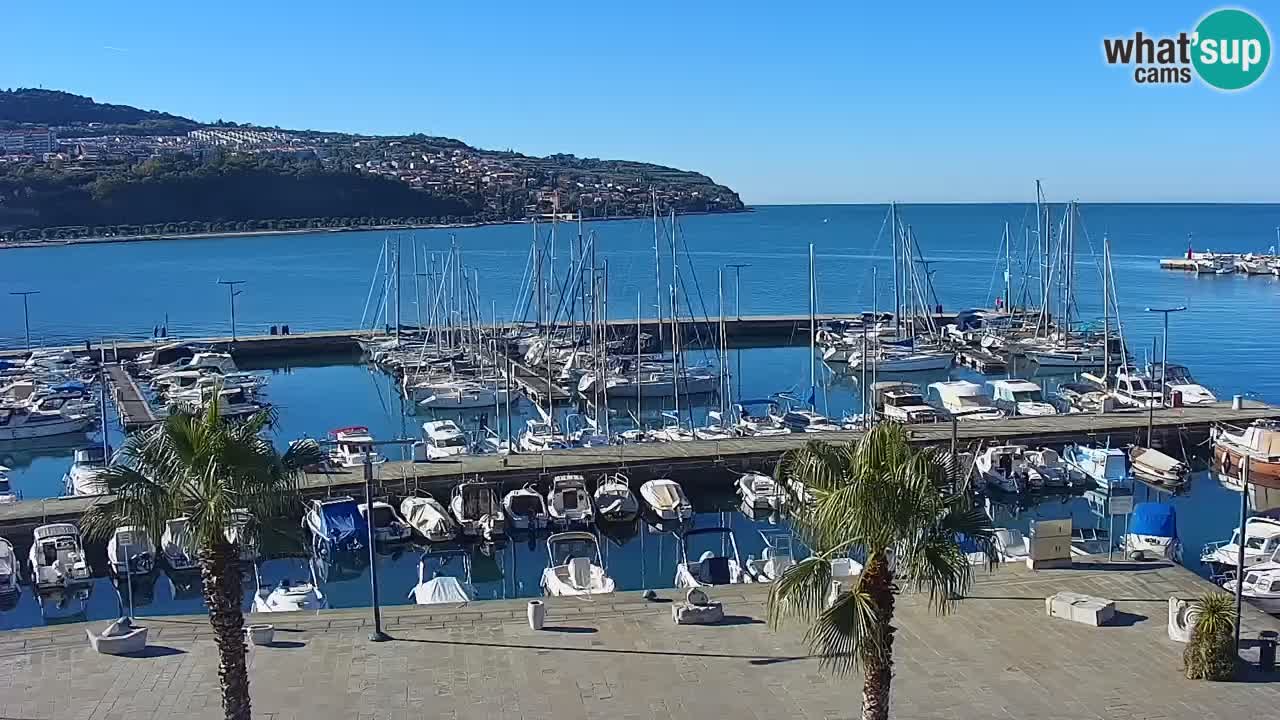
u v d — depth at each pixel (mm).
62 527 44188
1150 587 29203
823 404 79312
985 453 54562
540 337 100438
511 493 49438
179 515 18359
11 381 81938
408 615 28078
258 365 100562
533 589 42500
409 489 51062
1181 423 60312
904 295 132375
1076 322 106312
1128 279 160750
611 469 53844
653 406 79750
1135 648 25359
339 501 47188
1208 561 39969
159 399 79688
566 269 158750
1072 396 74562
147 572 42156
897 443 16828
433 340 103875
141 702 23188
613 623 27406
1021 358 93750
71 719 22391
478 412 78250
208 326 122250
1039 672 24156
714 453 55656
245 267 192500
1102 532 47469
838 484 16891
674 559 45656
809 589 17031
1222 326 113188
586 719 22250
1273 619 27078
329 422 76062
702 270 184500
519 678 24234
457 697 23312
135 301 145750
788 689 23516
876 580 16656
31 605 40750
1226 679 23562
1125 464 53750
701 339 101938
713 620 27359
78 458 57969
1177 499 52594
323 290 158000
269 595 38656
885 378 89750
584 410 78062
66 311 135500
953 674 24125
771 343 109562
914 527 16312
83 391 78062
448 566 45125
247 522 18594
